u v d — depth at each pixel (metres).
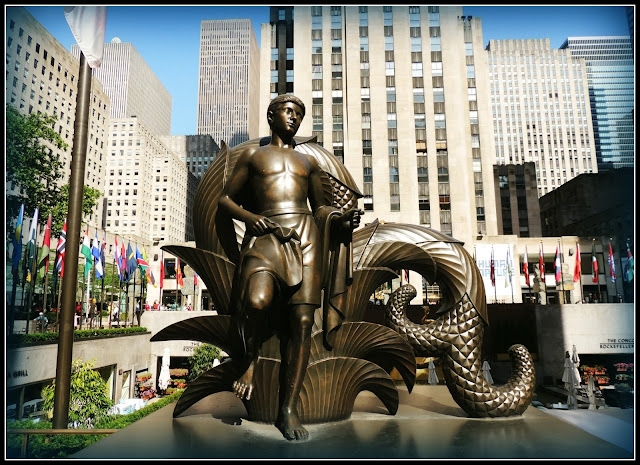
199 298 38.28
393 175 46.97
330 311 6.19
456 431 5.86
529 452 4.98
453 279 7.23
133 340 28.14
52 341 19.86
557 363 28.80
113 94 151.75
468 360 6.86
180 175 112.38
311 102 49.34
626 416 10.45
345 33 50.09
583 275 45.91
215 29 161.75
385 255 7.11
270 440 5.35
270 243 5.65
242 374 6.24
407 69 48.91
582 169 112.31
